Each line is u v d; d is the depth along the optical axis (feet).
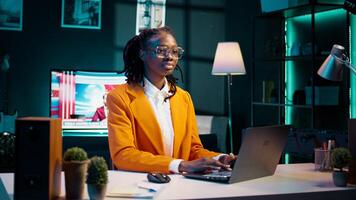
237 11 18.34
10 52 17.02
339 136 9.84
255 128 5.19
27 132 4.38
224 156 6.31
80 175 4.48
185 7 18.47
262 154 5.54
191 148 7.04
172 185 5.08
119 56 17.95
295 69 15.99
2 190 5.33
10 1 16.97
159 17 18.25
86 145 12.55
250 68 18.01
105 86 16.69
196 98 18.62
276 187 5.08
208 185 5.12
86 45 17.66
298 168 6.61
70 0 17.47
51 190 4.43
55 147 4.53
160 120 6.61
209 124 17.25
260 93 17.58
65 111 16.34
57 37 17.42
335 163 5.28
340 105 13.44
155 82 6.72
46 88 17.35
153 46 6.42
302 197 4.85
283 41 16.37
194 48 18.58
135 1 18.04
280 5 15.06
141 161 5.89
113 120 6.33
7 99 16.93
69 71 16.44
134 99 6.49
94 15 17.69
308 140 10.64
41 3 17.24
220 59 15.83
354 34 13.04
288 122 16.40
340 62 6.03
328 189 5.02
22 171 4.40
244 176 5.39
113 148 6.17
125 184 5.16
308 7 13.52
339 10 13.64
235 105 18.42
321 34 14.65
